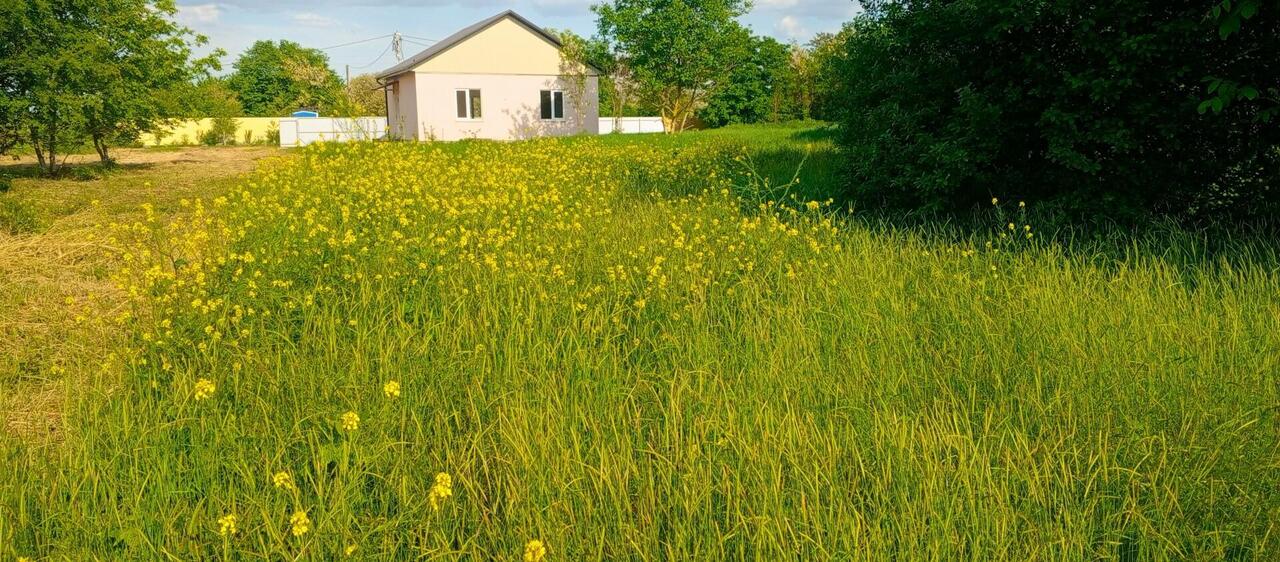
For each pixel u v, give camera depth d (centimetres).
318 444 334
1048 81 768
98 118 1775
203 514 306
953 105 877
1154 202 773
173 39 1967
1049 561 278
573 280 575
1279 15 659
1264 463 315
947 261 622
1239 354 409
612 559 284
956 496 293
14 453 344
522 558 281
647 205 967
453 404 384
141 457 340
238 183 1323
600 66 3556
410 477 326
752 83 6138
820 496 308
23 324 575
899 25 895
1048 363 406
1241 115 718
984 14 769
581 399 386
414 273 599
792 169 1345
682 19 3366
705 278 576
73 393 419
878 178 910
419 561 288
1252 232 710
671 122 3684
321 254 625
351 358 437
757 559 270
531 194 988
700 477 309
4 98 1599
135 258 716
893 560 282
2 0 1533
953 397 375
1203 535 285
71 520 293
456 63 3241
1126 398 365
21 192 1394
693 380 411
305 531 267
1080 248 679
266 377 413
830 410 365
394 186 1079
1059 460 321
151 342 453
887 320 481
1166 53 710
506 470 319
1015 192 841
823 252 657
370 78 5788
